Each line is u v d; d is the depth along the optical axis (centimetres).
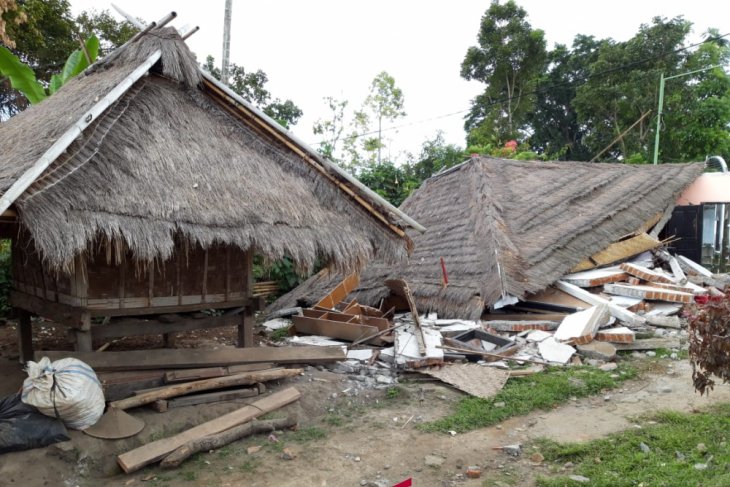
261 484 461
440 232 1257
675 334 884
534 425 582
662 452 490
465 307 971
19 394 505
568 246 1105
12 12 1404
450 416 606
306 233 645
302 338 934
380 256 745
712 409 590
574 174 1429
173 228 533
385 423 594
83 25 2116
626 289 1012
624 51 2923
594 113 3045
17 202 440
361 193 745
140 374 591
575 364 773
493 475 473
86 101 624
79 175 507
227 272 703
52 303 628
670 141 2766
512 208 1202
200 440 510
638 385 693
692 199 1486
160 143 615
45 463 463
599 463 478
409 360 746
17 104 1897
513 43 3038
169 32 729
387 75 3338
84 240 467
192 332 1032
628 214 1261
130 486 455
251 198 632
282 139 741
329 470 486
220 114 742
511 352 804
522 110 3167
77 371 507
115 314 606
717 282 1134
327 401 650
